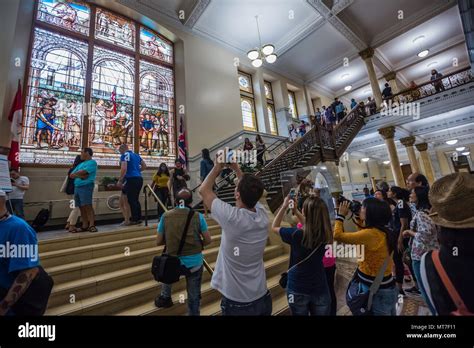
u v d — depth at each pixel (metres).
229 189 5.93
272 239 3.82
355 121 8.93
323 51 10.45
